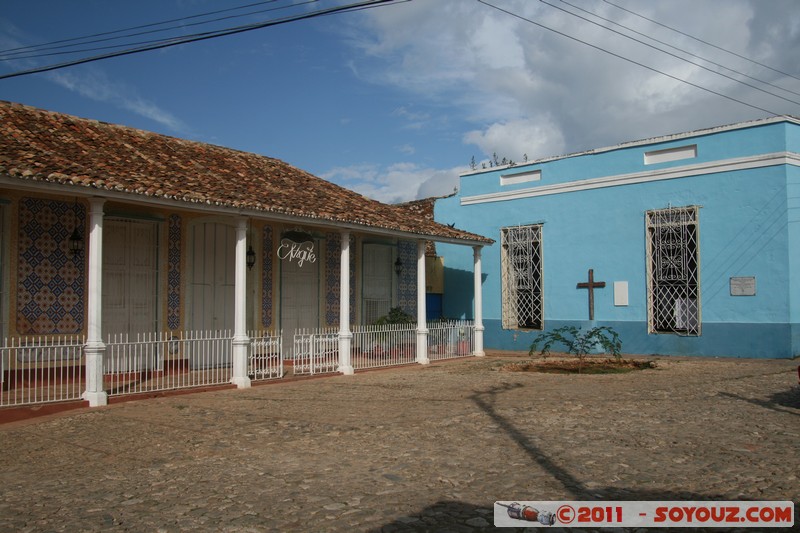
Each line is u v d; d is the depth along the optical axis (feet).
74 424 29.14
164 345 42.65
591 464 20.98
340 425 28.04
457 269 73.92
